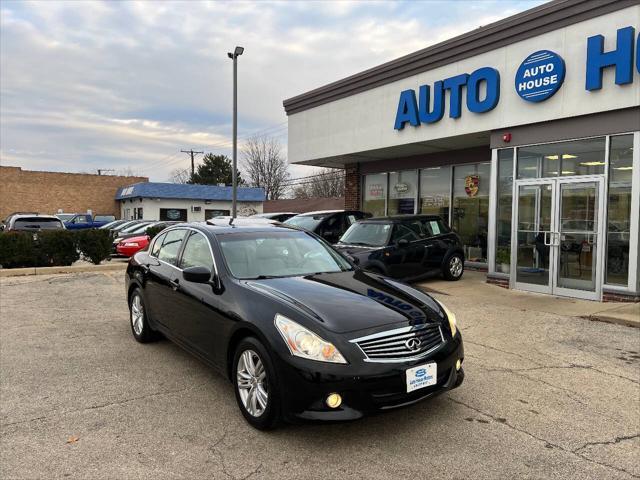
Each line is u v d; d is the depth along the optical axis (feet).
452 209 45.75
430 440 11.73
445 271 35.68
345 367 11.02
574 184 29.91
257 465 10.63
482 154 42.52
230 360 13.57
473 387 15.16
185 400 14.17
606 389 15.08
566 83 29.73
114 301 29.66
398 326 12.00
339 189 206.49
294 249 16.90
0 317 25.12
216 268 15.08
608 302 27.78
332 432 12.12
